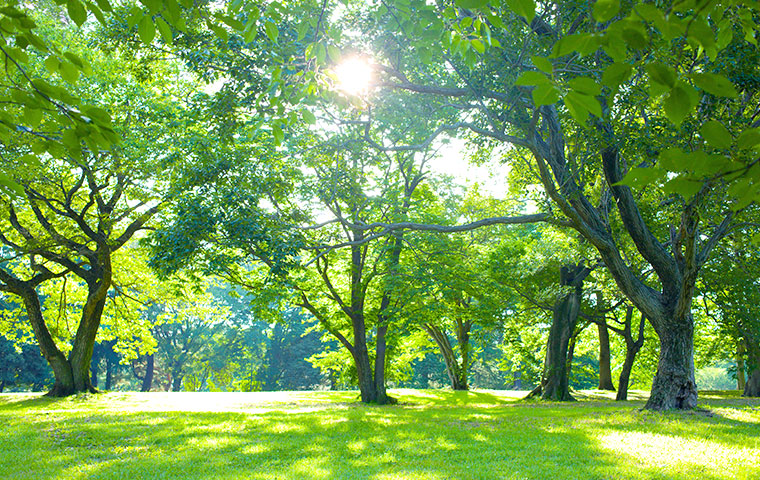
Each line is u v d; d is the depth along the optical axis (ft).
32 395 79.30
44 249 69.56
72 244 71.10
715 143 6.73
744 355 69.82
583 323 82.33
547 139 51.47
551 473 25.02
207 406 67.36
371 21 41.45
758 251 58.23
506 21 35.04
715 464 26.27
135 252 84.07
